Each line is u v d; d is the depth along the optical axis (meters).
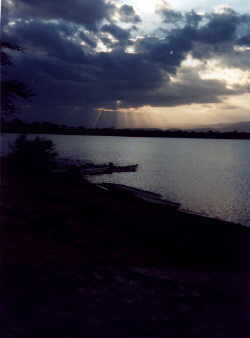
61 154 92.12
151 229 12.49
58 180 28.59
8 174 25.98
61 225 11.16
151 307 4.22
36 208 13.62
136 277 5.36
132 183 45.53
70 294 4.46
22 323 3.65
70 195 19.41
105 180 46.06
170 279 5.45
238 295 4.96
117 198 22.39
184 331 3.69
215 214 28.56
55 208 14.29
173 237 11.36
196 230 12.87
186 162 87.06
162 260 8.39
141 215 15.24
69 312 3.95
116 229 11.86
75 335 3.47
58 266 5.73
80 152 107.50
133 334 3.56
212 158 105.81
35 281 4.86
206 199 36.00
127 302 4.32
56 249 7.82
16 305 4.05
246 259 9.27
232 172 65.19
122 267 6.00
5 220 10.66
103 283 4.94
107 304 4.22
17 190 18.12
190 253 9.56
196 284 5.34
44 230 10.09
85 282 4.93
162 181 49.22
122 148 155.75
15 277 4.98
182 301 4.51
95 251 8.36
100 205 16.59
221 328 3.82
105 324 3.73
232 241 11.44
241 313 4.26
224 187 45.47
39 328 3.56
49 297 4.32
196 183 48.75
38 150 34.56
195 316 4.07
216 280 5.77
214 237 11.79
